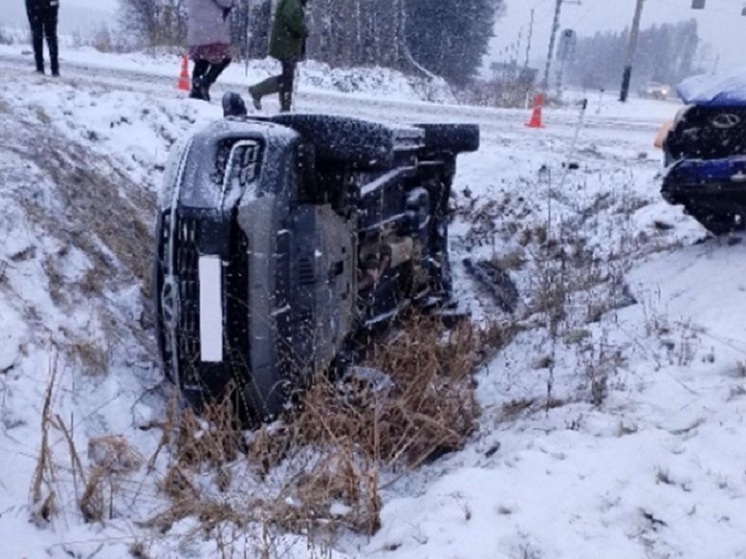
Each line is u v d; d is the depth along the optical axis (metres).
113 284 5.61
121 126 8.18
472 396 4.92
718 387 4.42
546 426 4.37
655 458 3.82
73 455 3.59
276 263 4.25
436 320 6.17
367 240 5.40
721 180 5.59
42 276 4.98
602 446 4.01
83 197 6.31
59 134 7.28
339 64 29.30
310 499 3.66
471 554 3.20
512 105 24.52
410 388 4.72
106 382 4.57
